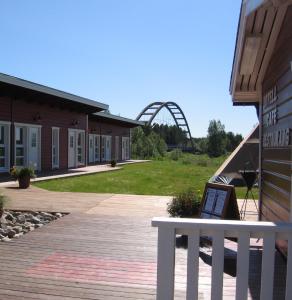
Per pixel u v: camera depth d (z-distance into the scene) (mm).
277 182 5355
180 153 45906
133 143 43281
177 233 2422
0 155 15328
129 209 8586
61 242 5742
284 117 4914
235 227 2365
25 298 3746
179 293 3871
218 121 57375
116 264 4797
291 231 2330
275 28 5004
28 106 16781
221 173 10406
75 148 21531
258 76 6637
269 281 2359
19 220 7359
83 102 19625
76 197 10406
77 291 3943
